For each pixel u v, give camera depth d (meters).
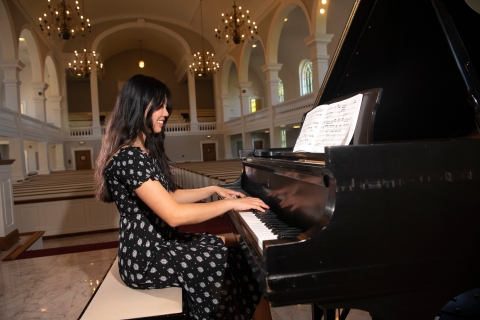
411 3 1.42
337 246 0.98
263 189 1.78
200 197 1.90
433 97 1.67
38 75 14.57
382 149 1.03
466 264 1.09
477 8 1.31
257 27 14.59
